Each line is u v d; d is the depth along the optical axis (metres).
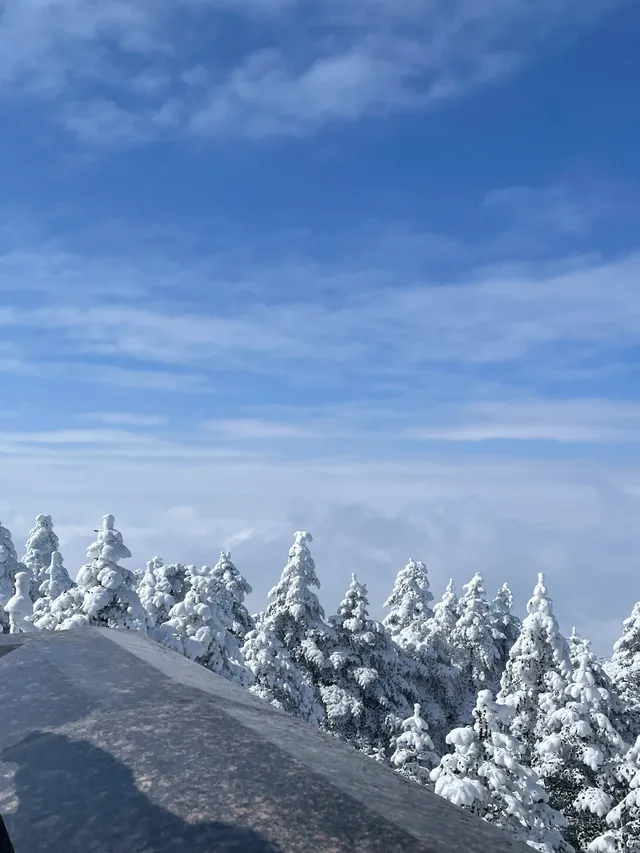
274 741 2.45
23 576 14.30
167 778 2.10
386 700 33.06
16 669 3.31
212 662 19.64
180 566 37.94
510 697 24.52
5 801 2.03
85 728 2.52
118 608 17.69
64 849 1.77
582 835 19.50
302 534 35.06
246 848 1.72
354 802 2.00
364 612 34.94
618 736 20.81
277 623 34.09
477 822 1.98
